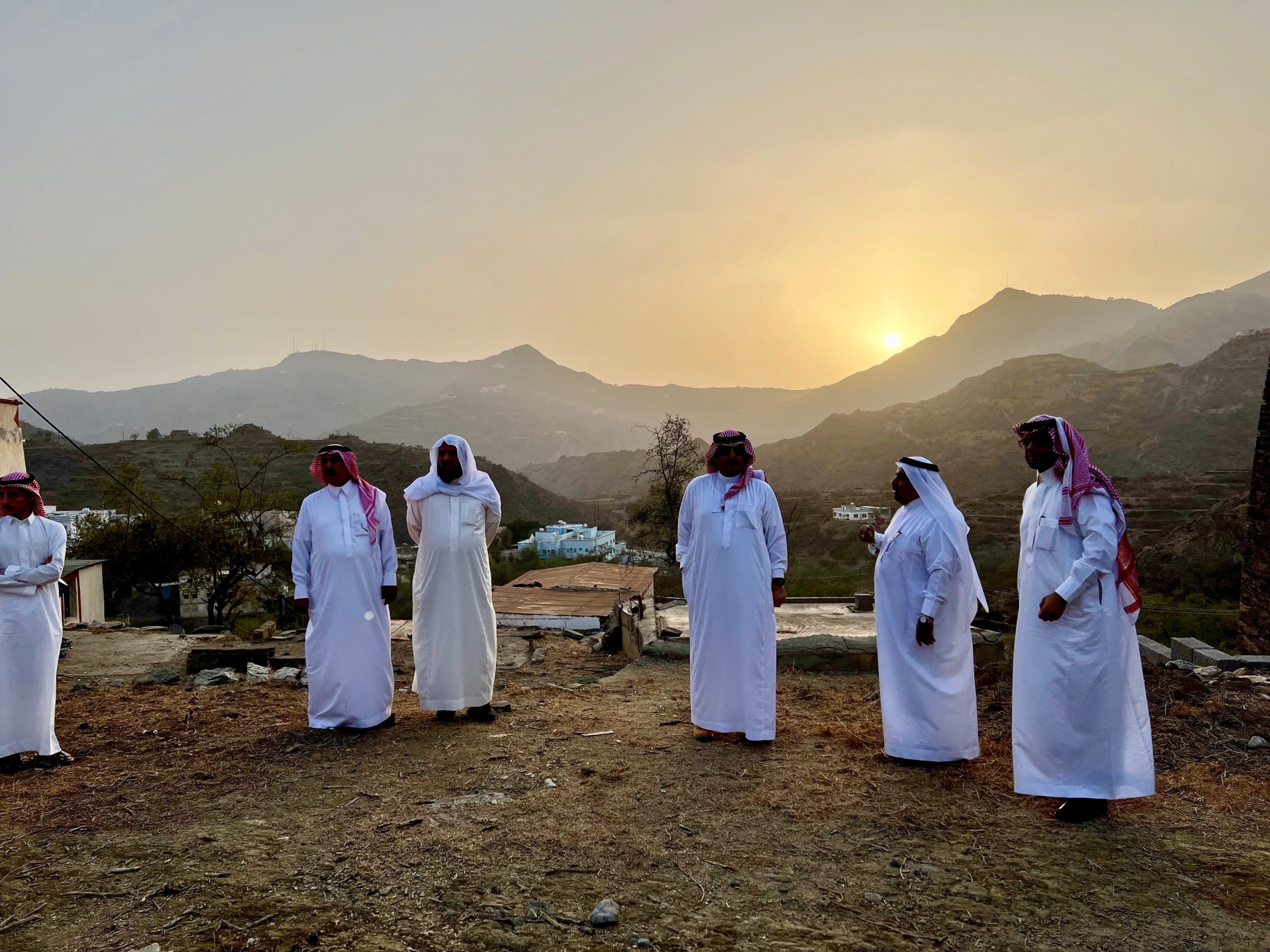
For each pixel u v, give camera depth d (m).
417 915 3.28
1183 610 30.33
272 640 12.92
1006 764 5.18
